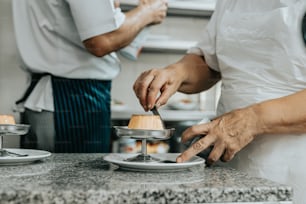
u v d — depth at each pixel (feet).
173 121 8.57
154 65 9.01
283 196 2.41
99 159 3.52
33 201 2.18
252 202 2.38
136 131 3.06
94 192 2.21
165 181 2.53
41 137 5.29
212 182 2.53
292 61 3.37
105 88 5.64
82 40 4.95
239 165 3.62
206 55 4.16
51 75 5.31
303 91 3.18
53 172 2.82
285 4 3.45
